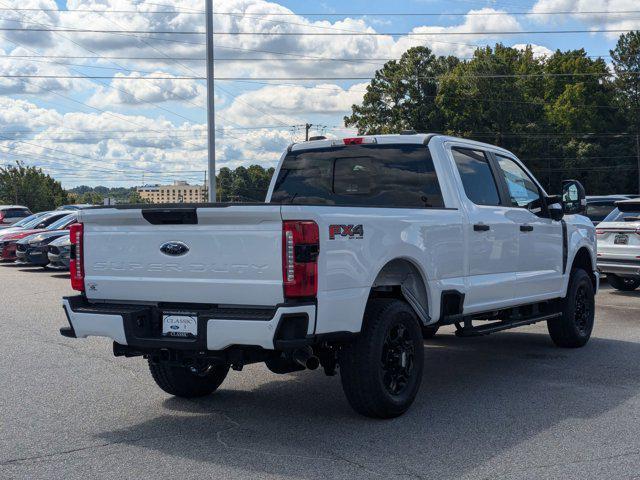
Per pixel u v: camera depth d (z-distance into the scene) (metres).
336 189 7.19
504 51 84.12
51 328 10.09
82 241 5.64
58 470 4.50
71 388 6.65
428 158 6.64
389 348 5.59
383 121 71.25
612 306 12.41
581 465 4.53
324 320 4.88
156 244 5.25
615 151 82.94
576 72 86.81
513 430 5.29
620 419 5.57
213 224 4.99
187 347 5.00
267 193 7.62
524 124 72.00
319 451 4.82
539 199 7.97
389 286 5.88
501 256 7.05
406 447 4.90
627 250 13.22
